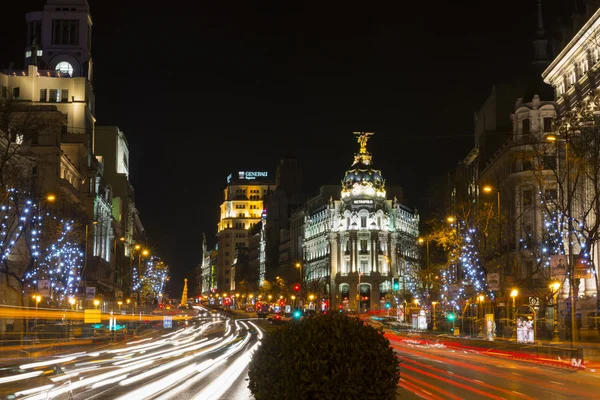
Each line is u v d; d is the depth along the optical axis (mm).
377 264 173250
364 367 12203
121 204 162500
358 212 174250
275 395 12289
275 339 12812
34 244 64750
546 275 68812
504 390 24781
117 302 123688
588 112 55656
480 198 96750
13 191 55719
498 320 66688
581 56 67562
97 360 36938
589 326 59656
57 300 78750
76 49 130125
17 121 64375
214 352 46438
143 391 23469
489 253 82375
